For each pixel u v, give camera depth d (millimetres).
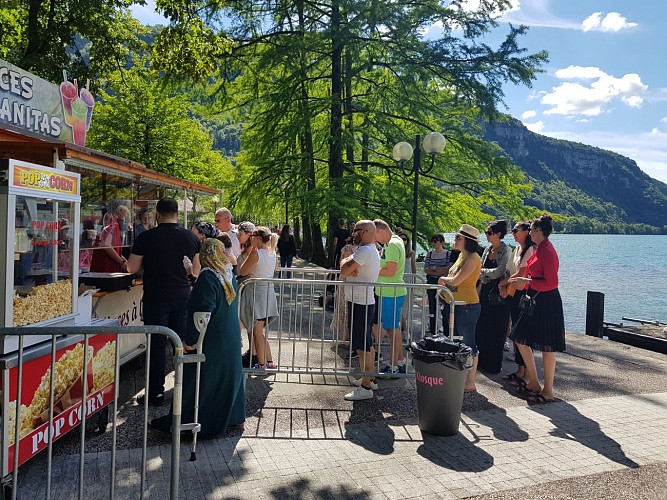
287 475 3752
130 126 25188
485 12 17672
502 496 3541
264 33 19531
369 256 5621
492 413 5262
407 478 3762
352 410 5223
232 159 34156
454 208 20016
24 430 3412
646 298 31594
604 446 4426
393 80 20141
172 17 11836
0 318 3357
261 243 6254
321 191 17625
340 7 17188
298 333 8906
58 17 18172
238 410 4570
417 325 9734
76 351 3973
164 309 5059
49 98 5090
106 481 3549
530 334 5660
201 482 3596
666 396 5953
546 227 5664
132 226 7344
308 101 19281
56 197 3836
